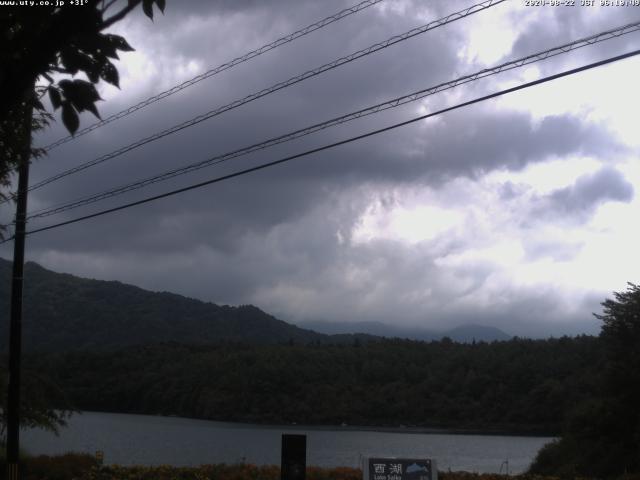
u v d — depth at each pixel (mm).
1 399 23031
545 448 43406
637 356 38250
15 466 18297
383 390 108625
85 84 3709
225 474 20688
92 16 3523
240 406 107438
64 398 28000
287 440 14797
